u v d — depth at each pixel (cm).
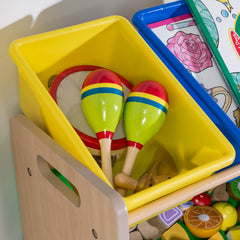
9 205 92
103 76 70
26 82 70
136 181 67
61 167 63
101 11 89
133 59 78
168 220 84
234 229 89
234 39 88
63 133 63
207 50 85
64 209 67
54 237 75
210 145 68
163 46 79
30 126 73
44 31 82
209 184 64
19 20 77
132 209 57
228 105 82
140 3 95
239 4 93
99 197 55
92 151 70
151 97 69
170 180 59
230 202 94
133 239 83
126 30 76
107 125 68
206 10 87
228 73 83
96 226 58
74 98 74
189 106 70
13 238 97
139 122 69
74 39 75
